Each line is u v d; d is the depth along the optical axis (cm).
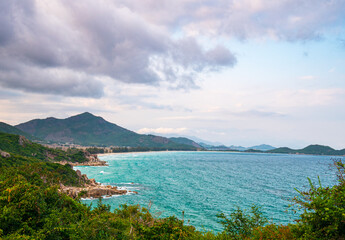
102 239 1253
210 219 4928
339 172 966
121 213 1859
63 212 1396
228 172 14988
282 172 15412
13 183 1488
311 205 901
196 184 9838
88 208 1722
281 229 1051
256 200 6838
